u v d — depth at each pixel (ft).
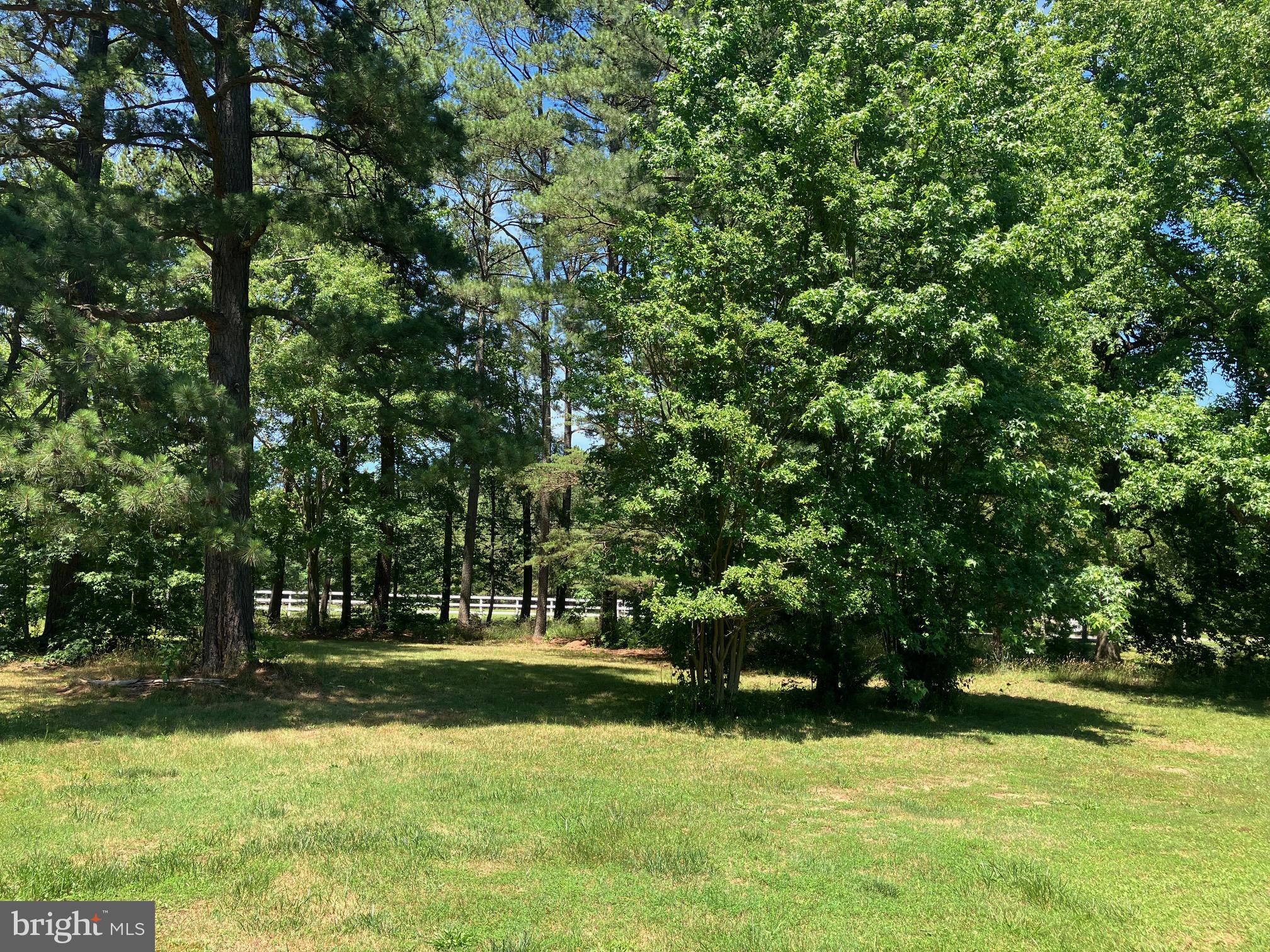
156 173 50.01
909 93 42.45
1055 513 39.34
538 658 68.54
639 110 71.67
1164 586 63.93
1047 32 49.98
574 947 13.37
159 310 41.29
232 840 18.30
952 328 34.88
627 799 22.98
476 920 14.37
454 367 50.96
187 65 39.37
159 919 14.03
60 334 29.32
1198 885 17.48
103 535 29.66
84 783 23.15
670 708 39.70
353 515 74.95
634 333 38.40
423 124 41.55
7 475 27.99
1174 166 55.01
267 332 67.92
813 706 44.09
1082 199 43.24
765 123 39.19
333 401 69.05
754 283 39.52
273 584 86.17
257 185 52.13
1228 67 52.95
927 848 19.39
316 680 45.27
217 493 31.68
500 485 101.65
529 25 79.71
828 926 14.64
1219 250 53.16
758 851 18.76
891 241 38.45
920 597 40.16
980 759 31.24
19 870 15.78
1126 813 23.67
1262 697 53.31
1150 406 50.26
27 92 41.70
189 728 32.07
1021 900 16.21
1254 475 46.24
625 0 68.33
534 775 25.59
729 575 34.71
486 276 80.59
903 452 37.81
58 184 35.22
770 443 36.81
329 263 71.10
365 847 18.02
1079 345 43.62
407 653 67.41
